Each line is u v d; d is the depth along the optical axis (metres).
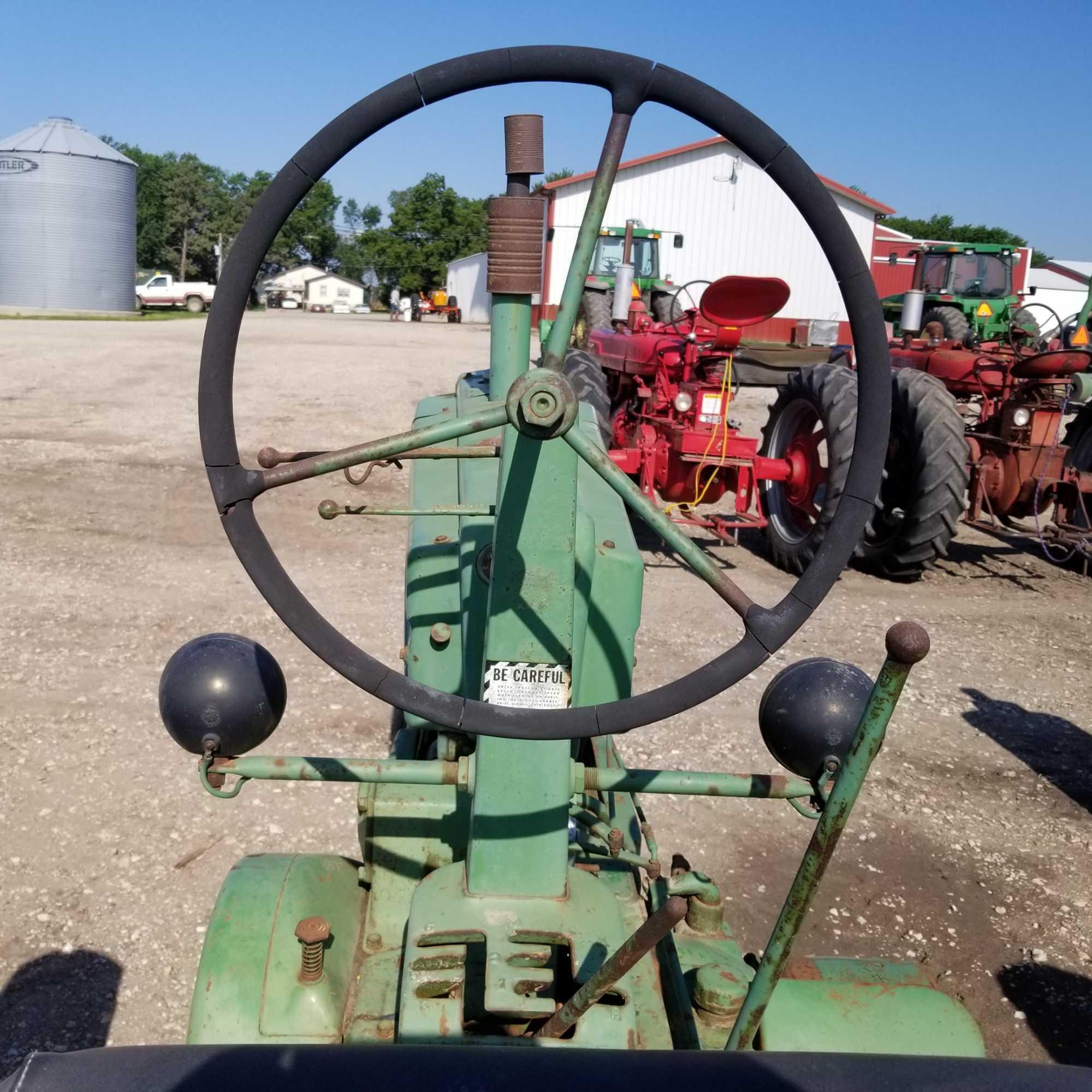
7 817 3.57
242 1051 0.94
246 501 1.37
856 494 1.35
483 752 1.65
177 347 17.12
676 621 5.84
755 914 3.30
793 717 1.71
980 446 7.27
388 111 1.31
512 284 1.60
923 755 4.47
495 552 1.56
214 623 5.39
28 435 9.55
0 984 2.79
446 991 1.57
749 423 12.51
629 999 1.56
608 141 1.32
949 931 3.29
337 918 1.99
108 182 31.73
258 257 1.32
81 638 5.12
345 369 15.00
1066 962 3.17
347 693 4.64
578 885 1.74
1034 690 5.23
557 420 1.26
